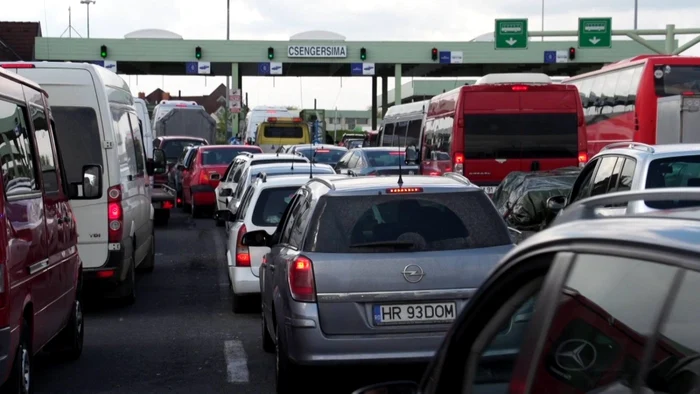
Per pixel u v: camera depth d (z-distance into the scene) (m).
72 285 11.62
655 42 61.53
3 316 7.98
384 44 62.16
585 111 37.47
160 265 22.67
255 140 55.97
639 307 3.21
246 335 13.99
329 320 9.32
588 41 53.91
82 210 15.28
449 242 9.61
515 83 25.80
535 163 25.78
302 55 61.94
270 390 10.77
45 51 60.12
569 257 3.56
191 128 63.22
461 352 4.09
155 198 32.66
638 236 3.28
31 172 9.64
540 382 3.60
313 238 9.59
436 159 29.28
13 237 8.41
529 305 3.73
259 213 15.23
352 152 34.22
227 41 61.53
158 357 12.53
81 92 15.41
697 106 27.05
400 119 45.00
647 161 12.80
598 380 3.34
